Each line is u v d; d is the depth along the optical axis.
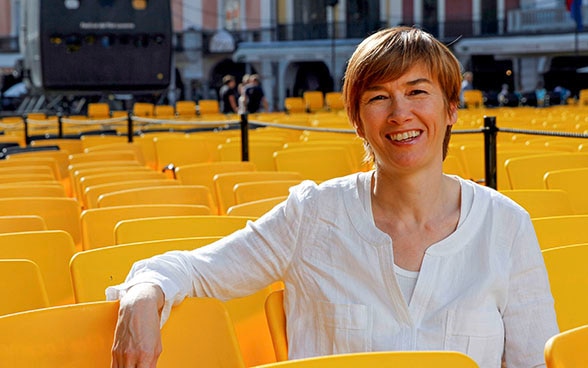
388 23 46.09
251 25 48.16
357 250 2.83
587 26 40.03
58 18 22.22
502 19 44.34
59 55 22.31
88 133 15.95
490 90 44.44
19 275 3.39
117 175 6.95
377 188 2.87
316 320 2.88
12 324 2.62
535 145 8.29
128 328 2.60
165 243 3.69
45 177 7.55
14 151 11.09
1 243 4.14
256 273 2.93
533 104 30.47
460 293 2.76
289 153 7.92
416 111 2.80
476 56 44.38
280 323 2.96
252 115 21.17
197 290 2.91
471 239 2.80
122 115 24.09
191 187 5.77
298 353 2.89
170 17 22.80
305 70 48.34
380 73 2.81
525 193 5.01
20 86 38.69
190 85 48.81
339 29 46.38
